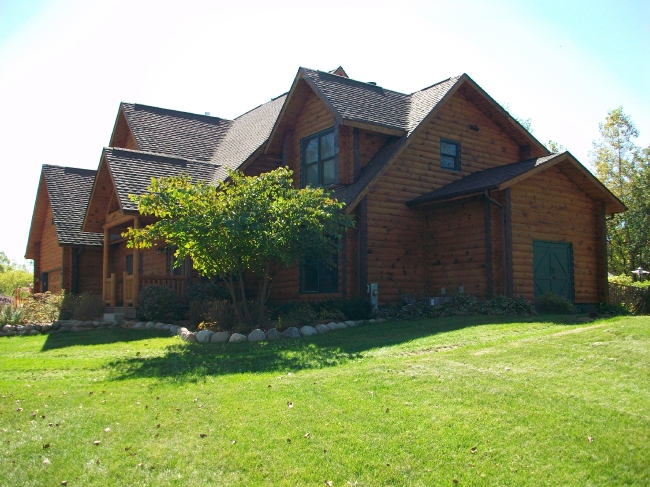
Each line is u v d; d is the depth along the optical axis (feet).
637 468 17.39
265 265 46.73
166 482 17.26
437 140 60.23
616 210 61.11
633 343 29.66
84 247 81.56
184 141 80.33
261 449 19.15
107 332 49.62
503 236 51.01
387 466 17.83
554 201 55.98
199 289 54.34
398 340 35.45
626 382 24.02
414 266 56.75
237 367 30.55
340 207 47.19
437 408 21.80
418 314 49.47
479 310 47.73
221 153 77.46
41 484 17.43
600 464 17.65
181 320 53.72
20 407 24.50
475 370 26.40
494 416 20.89
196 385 26.73
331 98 57.00
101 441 20.35
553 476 17.12
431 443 19.11
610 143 120.88
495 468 17.60
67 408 24.09
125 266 82.64
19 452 19.69
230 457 18.66
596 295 59.31
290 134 65.10
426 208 58.03
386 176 55.77
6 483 17.56
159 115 84.33
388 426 20.39
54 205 82.53
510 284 50.39
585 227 59.06
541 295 53.52
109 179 64.80
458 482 16.94
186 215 41.65
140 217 55.98
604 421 20.27
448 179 60.54
